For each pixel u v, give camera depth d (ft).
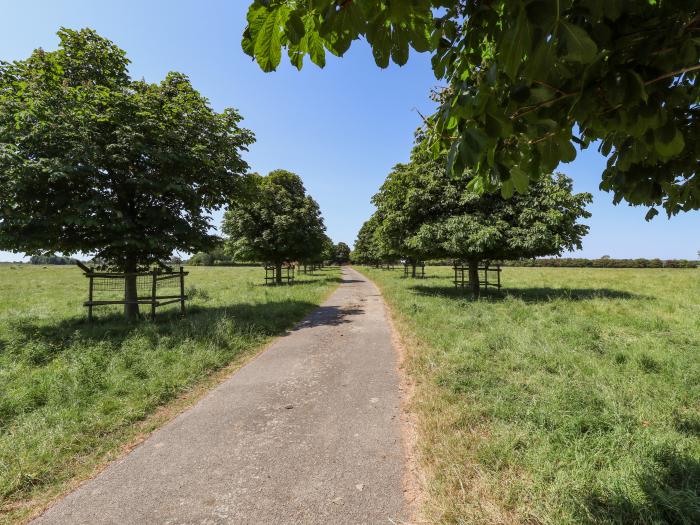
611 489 7.50
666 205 7.06
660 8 3.52
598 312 29.37
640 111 4.14
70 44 28.45
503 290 50.98
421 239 42.80
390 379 16.15
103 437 11.21
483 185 6.50
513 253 43.39
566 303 34.78
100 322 28.96
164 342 20.95
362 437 10.93
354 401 13.74
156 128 28.27
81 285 72.59
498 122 4.30
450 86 6.07
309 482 8.77
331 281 86.69
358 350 21.47
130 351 18.95
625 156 5.71
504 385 13.94
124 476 9.22
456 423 11.07
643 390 12.91
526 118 4.96
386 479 8.80
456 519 7.17
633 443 9.34
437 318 28.17
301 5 4.05
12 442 10.42
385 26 4.09
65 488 8.78
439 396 13.15
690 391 12.67
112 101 26.53
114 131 26.66
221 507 7.95
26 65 26.76
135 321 28.84
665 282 62.69
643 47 3.76
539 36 3.21
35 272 136.26
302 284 73.97
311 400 13.97
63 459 9.90
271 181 78.95
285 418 12.41
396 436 10.94
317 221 84.58
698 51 3.73
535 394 12.91
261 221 72.23
